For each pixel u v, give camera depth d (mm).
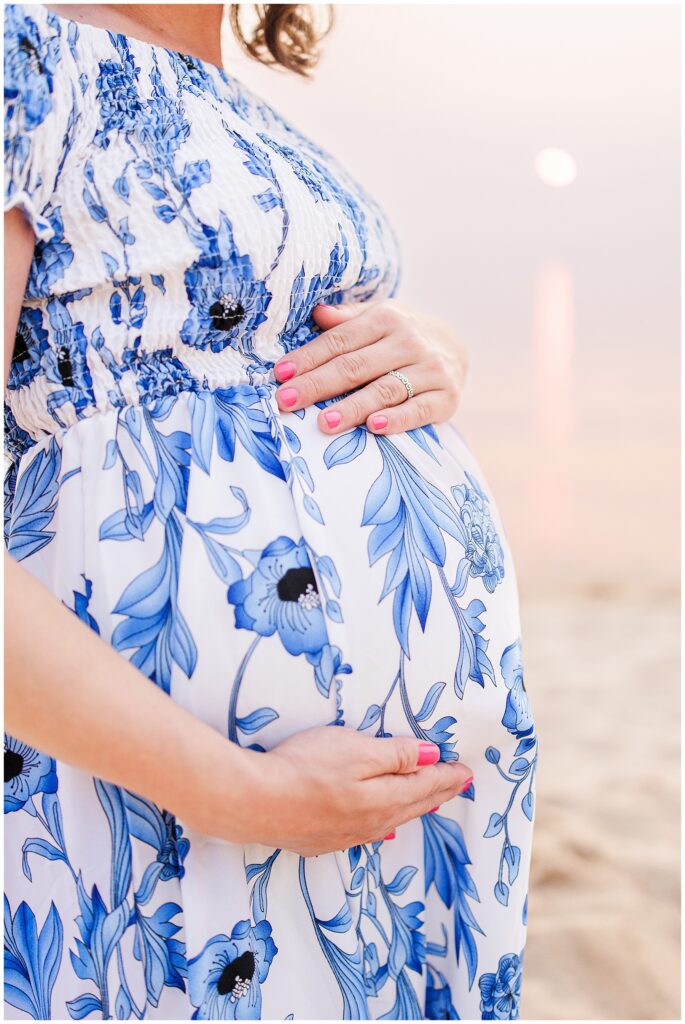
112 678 653
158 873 776
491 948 940
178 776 659
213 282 809
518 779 942
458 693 876
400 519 881
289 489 826
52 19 756
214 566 772
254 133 903
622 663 5422
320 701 790
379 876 934
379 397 931
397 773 796
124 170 787
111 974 781
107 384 809
